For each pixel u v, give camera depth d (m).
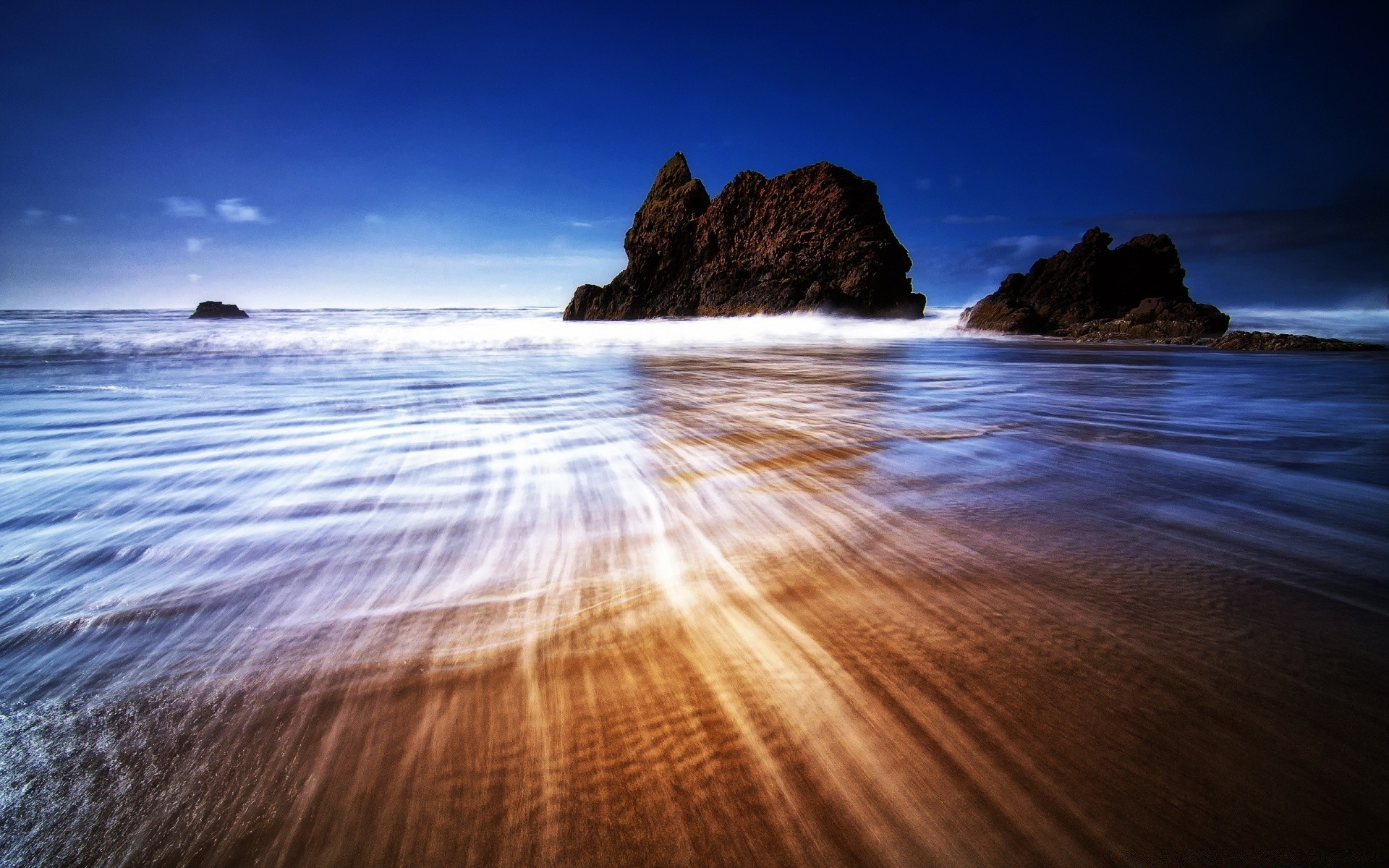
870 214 30.20
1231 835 1.13
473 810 1.21
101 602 2.09
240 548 2.57
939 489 3.45
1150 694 1.54
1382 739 1.37
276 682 1.62
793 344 19.25
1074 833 1.14
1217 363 12.03
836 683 1.59
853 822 1.17
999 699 1.52
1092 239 23.92
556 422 5.56
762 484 3.55
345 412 6.01
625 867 1.09
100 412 5.98
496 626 1.91
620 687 1.58
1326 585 2.19
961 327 24.73
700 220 34.38
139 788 1.26
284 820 1.19
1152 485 3.53
